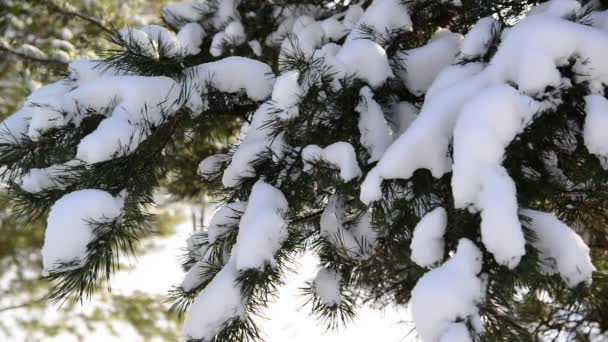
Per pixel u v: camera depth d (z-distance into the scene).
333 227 2.93
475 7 3.06
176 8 3.66
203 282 2.88
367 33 3.02
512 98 2.66
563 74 2.72
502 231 2.57
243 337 2.77
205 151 4.07
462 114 2.67
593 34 2.71
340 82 2.87
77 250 2.71
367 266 2.96
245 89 3.03
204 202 4.48
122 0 5.46
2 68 5.42
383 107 2.93
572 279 2.60
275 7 3.64
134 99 2.85
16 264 6.47
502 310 2.63
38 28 5.18
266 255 2.75
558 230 2.61
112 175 2.82
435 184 2.76
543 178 2.76
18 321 6.01
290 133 2.90
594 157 2.73
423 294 2.56
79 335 6.02
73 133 2.85
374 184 2.70
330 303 2.97
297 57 2.95
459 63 2.86
